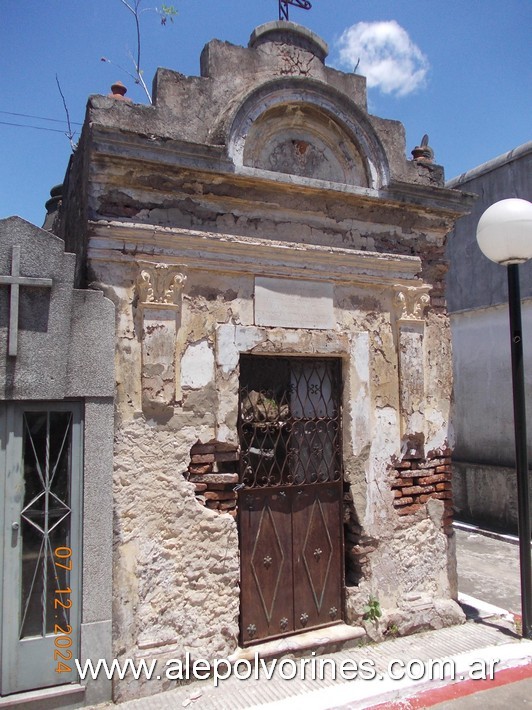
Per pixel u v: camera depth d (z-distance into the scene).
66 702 3.87
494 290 9.77
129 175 4.30
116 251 4.26
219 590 4.42
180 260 4.44
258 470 4.79
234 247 4.60
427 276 5.60
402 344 5.34
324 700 4.00
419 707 3.99
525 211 5.02
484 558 7.80
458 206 5.62
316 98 5.00
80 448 4.11
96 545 4.04
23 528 3.93
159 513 4.27
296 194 4.90
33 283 3.91
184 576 4.32
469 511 9.93
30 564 3.95
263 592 4.70
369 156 5.19
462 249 10.52
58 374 3.99
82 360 4.07
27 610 3.92
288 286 4.87
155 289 4.34
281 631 4.75
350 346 5.11
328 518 5.05
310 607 4.89
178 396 4.39
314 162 5.28
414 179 5.64
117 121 4.37
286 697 4.05
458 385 10.52
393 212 5.37
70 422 4.11
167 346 4.34
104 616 4.02
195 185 4.53
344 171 5.34
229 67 4.84
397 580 5.19
